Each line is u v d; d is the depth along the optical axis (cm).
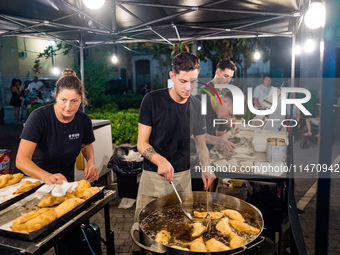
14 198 163
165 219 153
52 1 350
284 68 1003
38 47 1208
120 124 554
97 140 430
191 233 138
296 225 199
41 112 199
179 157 208
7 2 357
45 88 1115
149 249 119
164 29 483
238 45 840
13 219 145
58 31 508
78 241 187
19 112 1047
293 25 427
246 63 991
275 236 229
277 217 214
